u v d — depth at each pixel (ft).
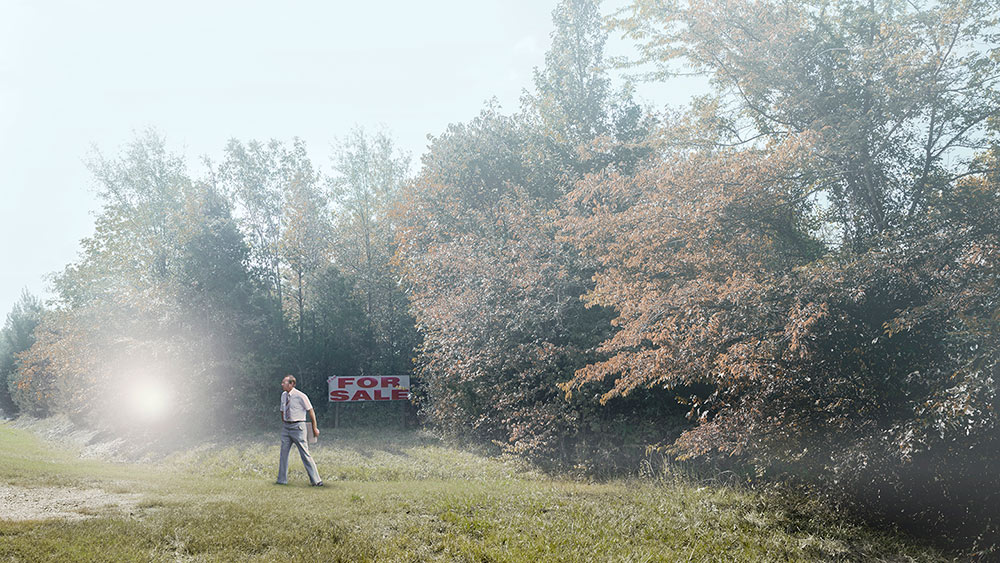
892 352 32.78
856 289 33.17
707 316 39.73
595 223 52.21
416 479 51.93
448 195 92.53
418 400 89.40
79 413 115.34
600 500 33.99
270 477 51.37
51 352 110.22
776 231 46.06
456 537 23.44
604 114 96.12
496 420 66.64
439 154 99.19
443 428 77.36
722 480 39.68
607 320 61.67
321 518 24.94
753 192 43.04
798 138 41.39
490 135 95.81
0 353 206.59
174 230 110.83
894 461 30.37
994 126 40.68
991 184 37.88
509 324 63.67
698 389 54.19
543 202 80.74
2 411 200.34
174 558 19.07
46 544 19.39
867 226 43.24
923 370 31.04
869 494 31.99
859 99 44.32
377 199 126.62
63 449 94.73
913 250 33.40
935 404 26.94
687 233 45.24
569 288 64.34
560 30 97.66
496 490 37.68
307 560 19.21
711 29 48.32
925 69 41.37
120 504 27.45
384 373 98.37
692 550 24.64
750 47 46.93
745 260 44.52
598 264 60.64
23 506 26.66
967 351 28.43
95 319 102.32
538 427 58.59
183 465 63.62
